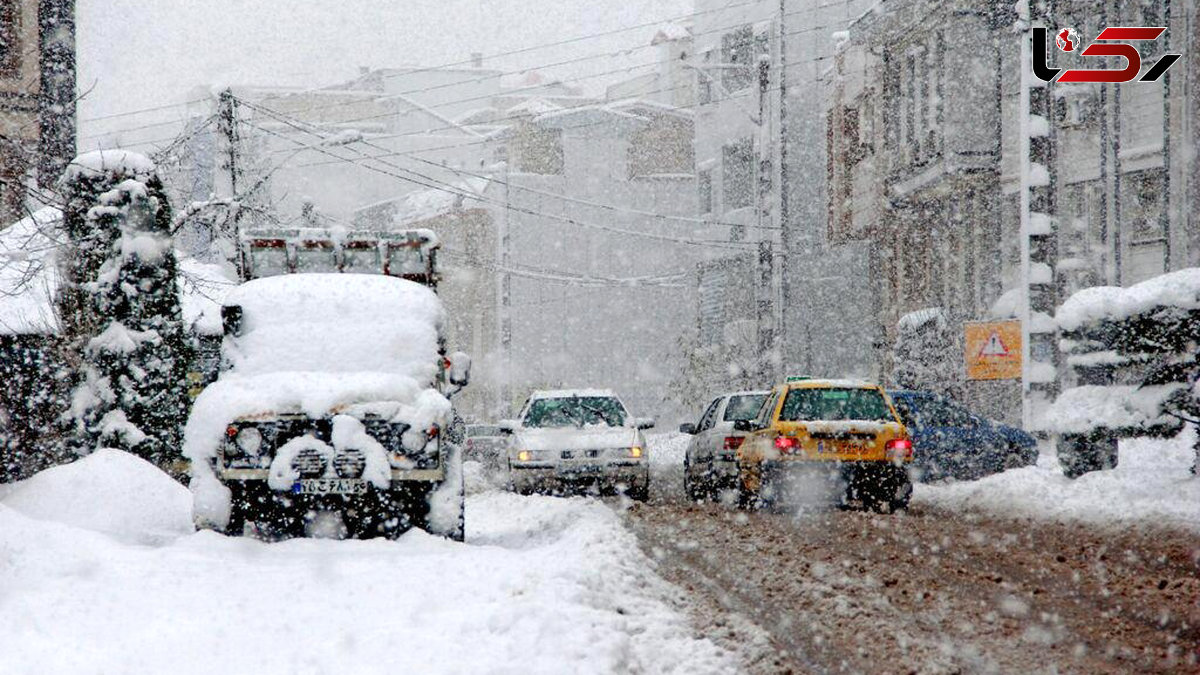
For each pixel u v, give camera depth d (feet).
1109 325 83.71
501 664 30.30
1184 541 58.90
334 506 58.08
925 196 170.60
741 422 83.51
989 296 157.69
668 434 202.39
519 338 279.28
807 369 223.71
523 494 90.74
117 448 66.33
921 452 100.17
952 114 154.40
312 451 54.54
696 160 267.18
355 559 49.14
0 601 38.70
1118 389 84.17
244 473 54.95
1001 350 112.68
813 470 76.89
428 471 55.47
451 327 283.59
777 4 244.22
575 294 284.00
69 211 68.39
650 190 292.40
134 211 68.28
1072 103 137.69
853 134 206.59
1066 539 62.03
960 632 37.96
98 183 68.44
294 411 54.95
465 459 145.18
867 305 216.74
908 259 183.62
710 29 261.44
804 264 231.30
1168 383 78.64
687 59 329.31
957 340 163.22
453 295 283.59
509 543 62.34
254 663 31.42
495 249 277.64
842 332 225.35
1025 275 107.65
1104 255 135.44
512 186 257.75
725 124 255.50
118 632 34.83
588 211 288.30
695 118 266.36
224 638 34.27
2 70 151.02
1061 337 89.15
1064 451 86.43
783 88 179.11
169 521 59.21
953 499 87.15
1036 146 107.86
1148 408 78.48
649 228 291.79
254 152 185.88
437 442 55.67
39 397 73.87
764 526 69.15
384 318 63.46
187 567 45.93
